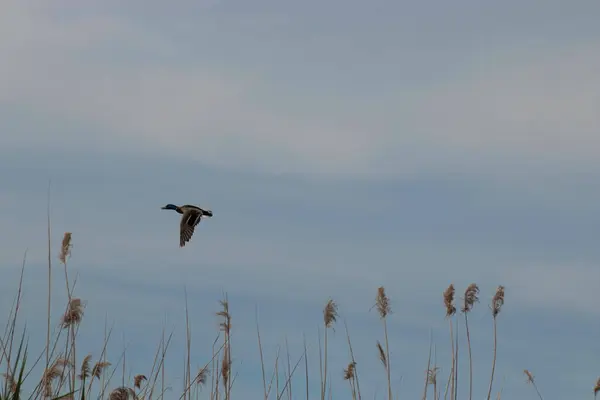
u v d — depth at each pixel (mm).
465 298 17781
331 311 16547
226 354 15836
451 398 17297
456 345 17500
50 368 12922
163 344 14781
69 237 13953
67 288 13797
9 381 12227
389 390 16938
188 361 15344
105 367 13875
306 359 16375
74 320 13727
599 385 17359
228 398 15625
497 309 17734
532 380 17359
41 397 12703
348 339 16859
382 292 17078
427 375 17312
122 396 13172
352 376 16656
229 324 15898
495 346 17594
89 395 13000
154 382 14500
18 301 12539
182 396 15141
